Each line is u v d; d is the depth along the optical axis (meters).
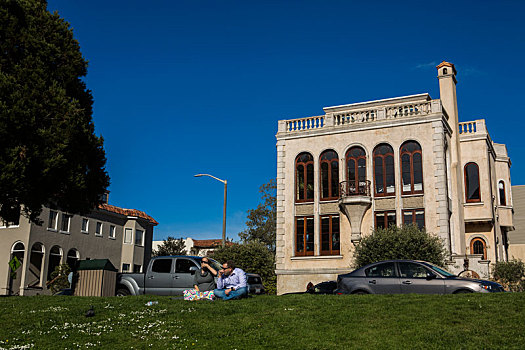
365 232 30.38
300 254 31.59
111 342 10.88
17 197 21.17
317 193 31.94
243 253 33.84
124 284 18.70
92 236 44.69
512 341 10.05
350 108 34.12
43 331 11.60
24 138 20.36
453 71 34.91
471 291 14.96
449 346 9.94
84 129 22.56
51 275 37.25
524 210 48.62
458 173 32.75
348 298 14.20
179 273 18.47
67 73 23.00
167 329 11.66
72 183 22.02
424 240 24.78
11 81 20.61
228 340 10.77
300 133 33.22
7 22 21.55
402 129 30.80
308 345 10.28
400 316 12.00
